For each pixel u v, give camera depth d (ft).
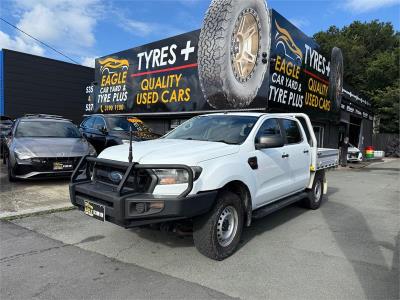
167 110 49.88
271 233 18.08
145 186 12.92
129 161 13.05
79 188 14.32
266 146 15.85
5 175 31.12
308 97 48.62
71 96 76.59
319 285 12.16
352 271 13.41
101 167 14.61
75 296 11.02
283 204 18.75
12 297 10.87
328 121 59.00
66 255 14.24
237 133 16.66
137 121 38.63
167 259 14.07
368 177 45.91
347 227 19.62
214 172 13.43
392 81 111.55
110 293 11.25
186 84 46.98
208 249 13.76
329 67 55.31
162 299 10.96
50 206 20.99
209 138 16.89
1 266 13.07
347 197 29.66
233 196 14.35
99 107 63.98
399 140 106.01
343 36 133.49
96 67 64.54
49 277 12.27
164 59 50.03
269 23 37.27
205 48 43.50
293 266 13.76
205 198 12.94
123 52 57.62
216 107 43.14
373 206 25.89
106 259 13.96
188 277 12.53
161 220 12.48
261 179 16.43
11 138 29.40
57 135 30.68
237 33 40.29
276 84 39.42
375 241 17.16
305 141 21.75
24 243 15.43
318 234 18.10
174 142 15.83
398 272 13.41
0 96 67.31
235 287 11.87
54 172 26.22
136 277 12.43
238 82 40.47
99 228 17.61
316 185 23.90
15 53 68.18
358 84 122.72
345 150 62.59
